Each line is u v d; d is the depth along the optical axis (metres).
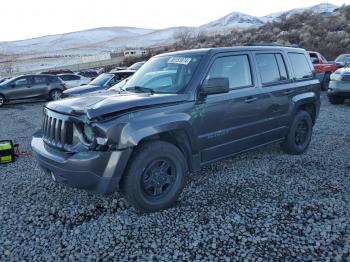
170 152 3.85
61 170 3.55
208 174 4.98
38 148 4.03
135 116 3.58
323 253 2.99
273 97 5.11
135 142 3.48
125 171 3.62
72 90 12.75
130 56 62.97
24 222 3.70
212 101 4.22
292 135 5.65
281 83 5.35
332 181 4.60
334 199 4.02
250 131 4.83
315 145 6.50
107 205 4.05
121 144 3.43
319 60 16.72
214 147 4.38
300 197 4.11
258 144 5.09
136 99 3.70
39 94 17.91
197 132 4.11
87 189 3.58
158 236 3.35
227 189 4.42
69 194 4.41
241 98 4.58
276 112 5.22
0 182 4.97
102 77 13.98
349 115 9.62
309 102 5.99
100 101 3.72
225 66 4.51
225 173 5.01
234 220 3.60
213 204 4.00
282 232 3.34
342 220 3.53
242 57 4.78
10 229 3.55
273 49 5.38
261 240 3.22
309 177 4.77
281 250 3.05
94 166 3.40
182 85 4.14
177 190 3.98
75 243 3.27
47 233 3.46
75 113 3.55
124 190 3.69
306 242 3.16
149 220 3.67
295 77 5.70
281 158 5.69
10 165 5.83
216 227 3.48
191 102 4.02
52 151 3.81
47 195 4.41
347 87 10.91
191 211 3.85
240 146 4.76
